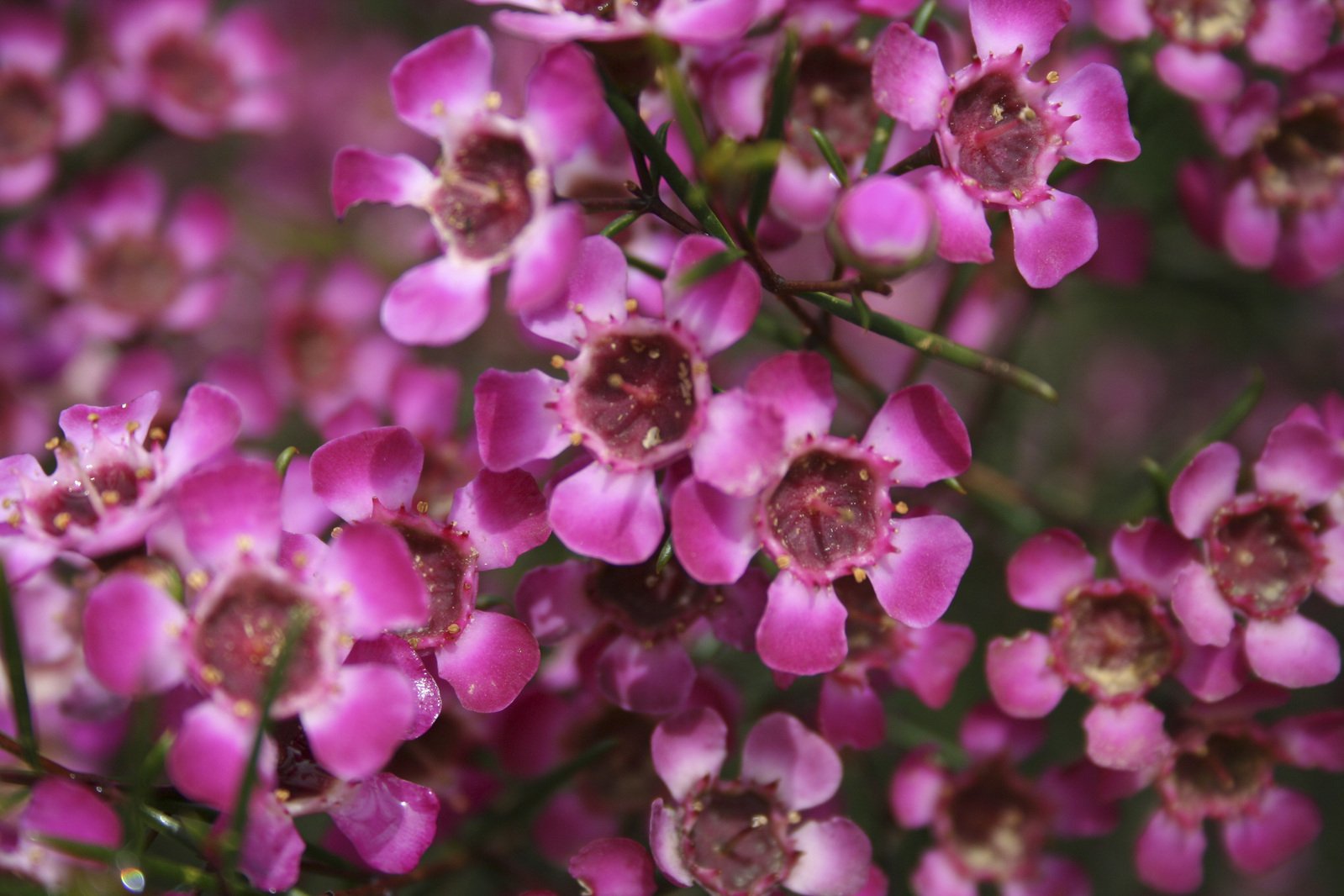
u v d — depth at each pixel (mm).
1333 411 206
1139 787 203
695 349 188
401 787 188
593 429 190
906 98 191
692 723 194
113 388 239
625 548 187
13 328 252
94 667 181
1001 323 234
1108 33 214
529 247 186
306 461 202
